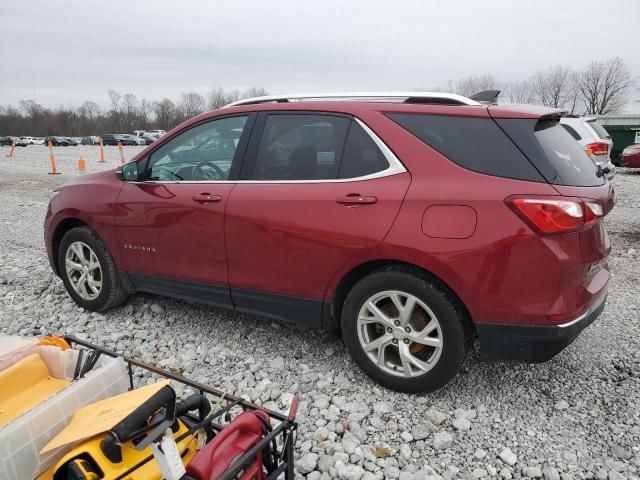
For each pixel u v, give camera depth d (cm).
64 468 198
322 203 337
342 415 318
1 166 2220
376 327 345
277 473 216
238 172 379
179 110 10600
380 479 267
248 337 421
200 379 362
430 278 313
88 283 465
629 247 716
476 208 295
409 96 342
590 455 284
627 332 429
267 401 336
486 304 298
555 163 298
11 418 234
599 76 6819
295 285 355
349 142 342
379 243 317
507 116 307
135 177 430
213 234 381
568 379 357
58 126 9994
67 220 474
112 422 200
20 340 276
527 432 302
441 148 316
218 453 199
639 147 1753
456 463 280
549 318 290
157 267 420
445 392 341
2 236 797
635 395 337
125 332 431
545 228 283
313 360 383
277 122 371
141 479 198
